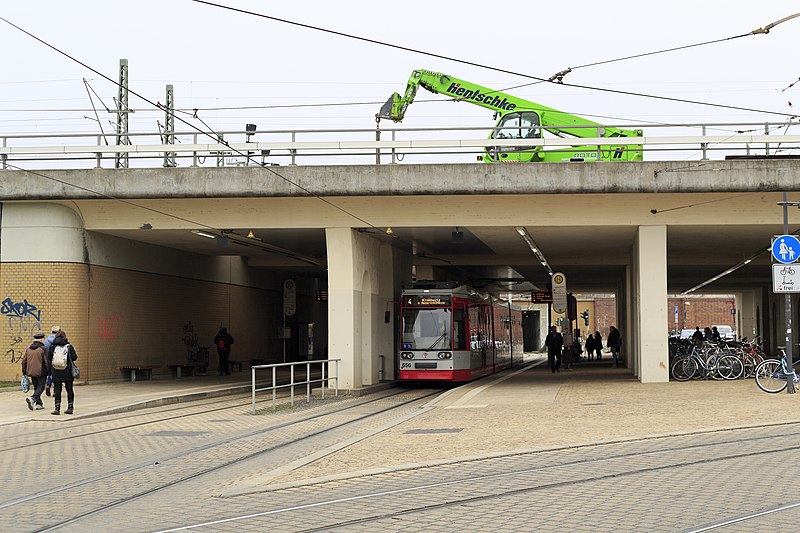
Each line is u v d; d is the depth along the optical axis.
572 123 29.69
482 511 9.23
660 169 25.23
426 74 31.25
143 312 33.09
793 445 13.23
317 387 34.12
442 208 27.39
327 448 14.14
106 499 10.75
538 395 23.53
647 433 14.74
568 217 27.30
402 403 24.94
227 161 28.92
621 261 41.41
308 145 26.50
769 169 24.94
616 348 47.03
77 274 28.88
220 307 40.34
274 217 28.11
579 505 9.39
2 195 27.64
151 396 25.31
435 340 32.81
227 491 10.74
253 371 21.75
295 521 9.03
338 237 28.05
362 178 26.14
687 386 25.31
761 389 22.69
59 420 20.06
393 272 34.50
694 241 33.16
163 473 12.76
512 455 12.90
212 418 20.84
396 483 11.06
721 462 11.89
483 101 30.81
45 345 23.64
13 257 28.67
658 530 8.22
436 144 26.25
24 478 12.45
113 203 28.48
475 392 25.39
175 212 28.38
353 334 28.30
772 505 9.16
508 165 25.75
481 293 39.09
